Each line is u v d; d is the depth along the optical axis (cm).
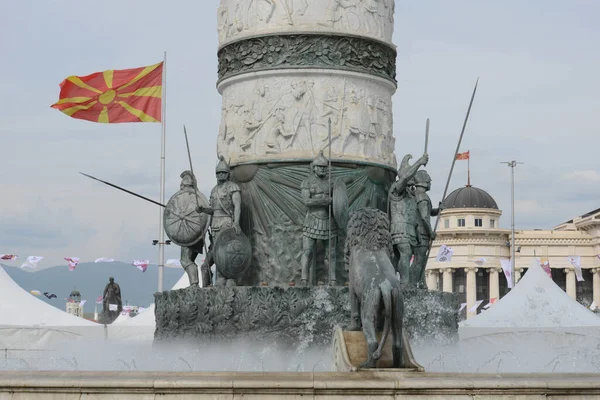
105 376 1394
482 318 3869
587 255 15212
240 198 2302
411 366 1577
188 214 2339
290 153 2319
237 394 1353
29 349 3391
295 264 2291
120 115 3556
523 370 2345
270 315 2131
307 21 2344
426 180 2305
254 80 2378
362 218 1723
